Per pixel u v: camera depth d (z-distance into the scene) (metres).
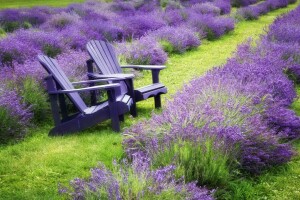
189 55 11.05
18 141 4.96
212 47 12.28
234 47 12.11
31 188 3.79
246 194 3.51
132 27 13.44
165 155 3.68
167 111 4.57
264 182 3.74
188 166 3.60
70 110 6.30
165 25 14.36
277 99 5.29
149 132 4.23
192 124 4.00
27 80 6.07
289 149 4.15
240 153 3.90
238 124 4.19
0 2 34.66
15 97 5.33
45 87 6.36
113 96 5.10
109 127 5.39
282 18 13.30
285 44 8.68
